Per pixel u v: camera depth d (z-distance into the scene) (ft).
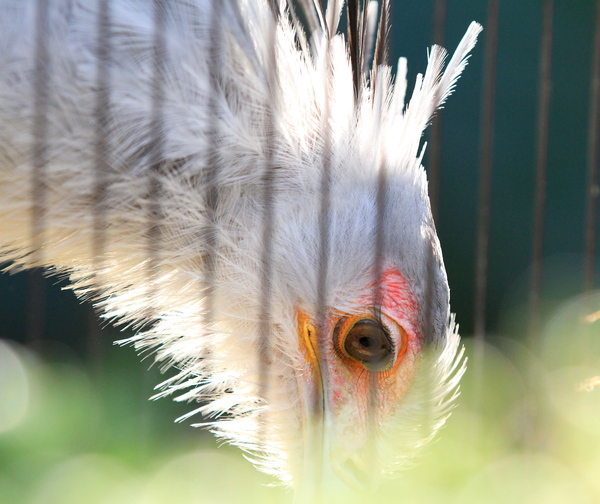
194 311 10.39
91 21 10.28
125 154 10.30
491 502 10.65
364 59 10.40
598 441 10.80
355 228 10.36
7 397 11.02
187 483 10.73
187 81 10.30
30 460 10.80
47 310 11.75
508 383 11.09
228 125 10.32
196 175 10.32
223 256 10.36
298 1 10.38
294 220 10.36
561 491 10.68
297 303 10.37
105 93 10.28
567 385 11.03
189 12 10.30
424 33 12.42
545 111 10.64
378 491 10.42
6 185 10.31
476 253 13.60
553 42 13.93
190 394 10.48
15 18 10.27
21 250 10.38
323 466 10.38
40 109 10.28
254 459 10.53
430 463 10.66
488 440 10.80
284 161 10.34
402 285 10.36
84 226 10.33
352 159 10.36
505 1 13.75
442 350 10.37
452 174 13.58
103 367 11.09
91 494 10.70
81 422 10.93
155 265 10.36
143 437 10.90
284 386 10.41
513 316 13.10
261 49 10.32
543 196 10.69
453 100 13.60
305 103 10.36
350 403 10.38
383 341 10.36
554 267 13.48
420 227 10.36
